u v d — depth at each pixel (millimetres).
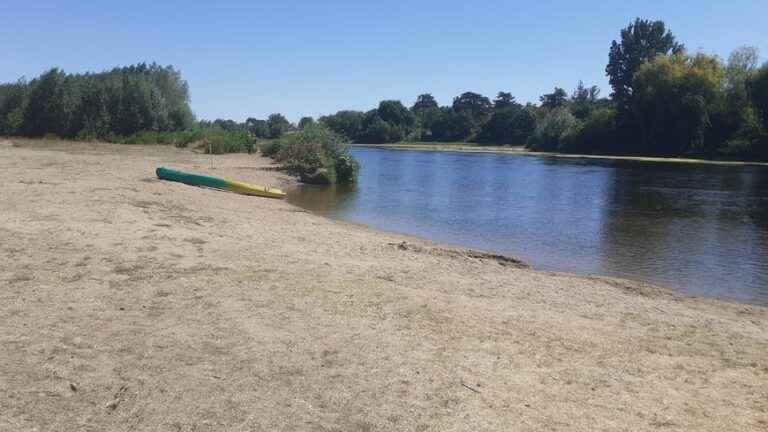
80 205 15609
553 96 161375
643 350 7984
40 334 6723
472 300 9875
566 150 92125
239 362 6336
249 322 7496
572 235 19906
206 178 25562
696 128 71688
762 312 11289
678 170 52719
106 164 31391
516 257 16109
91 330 6949
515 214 24844
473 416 5547
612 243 18500
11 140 55062
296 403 5578
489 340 7637
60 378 5730
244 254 11672
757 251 17344
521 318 8953
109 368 6016
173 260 10391
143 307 7840
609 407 6008
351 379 6133
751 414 6133
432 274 12086
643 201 29656
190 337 6918
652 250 17469
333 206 26031
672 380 6941
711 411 6133
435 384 6156
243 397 5617
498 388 6199
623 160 70312
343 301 8648
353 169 37625
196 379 5902
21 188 18031
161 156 43562
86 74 72125
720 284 13609
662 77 74312
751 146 66562
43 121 61375
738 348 8445
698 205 28016
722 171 51219
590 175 46969
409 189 34719
